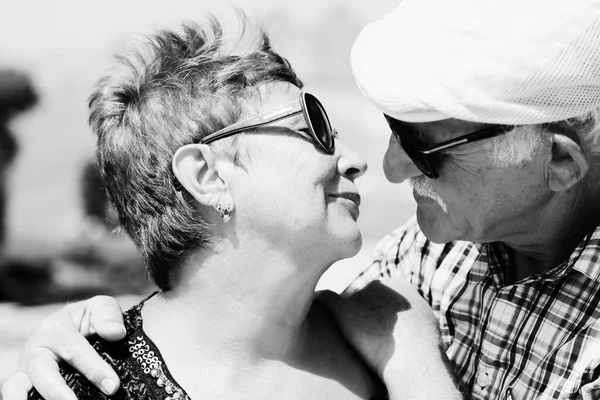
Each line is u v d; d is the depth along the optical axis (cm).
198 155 205
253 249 203
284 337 208
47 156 567
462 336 240
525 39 187
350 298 230
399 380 212
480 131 197
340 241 206
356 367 219
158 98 210
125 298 520
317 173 204
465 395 226
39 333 207
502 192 205
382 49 202
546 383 213
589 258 212
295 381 208
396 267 261
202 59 212
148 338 206
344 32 682
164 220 208
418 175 215
